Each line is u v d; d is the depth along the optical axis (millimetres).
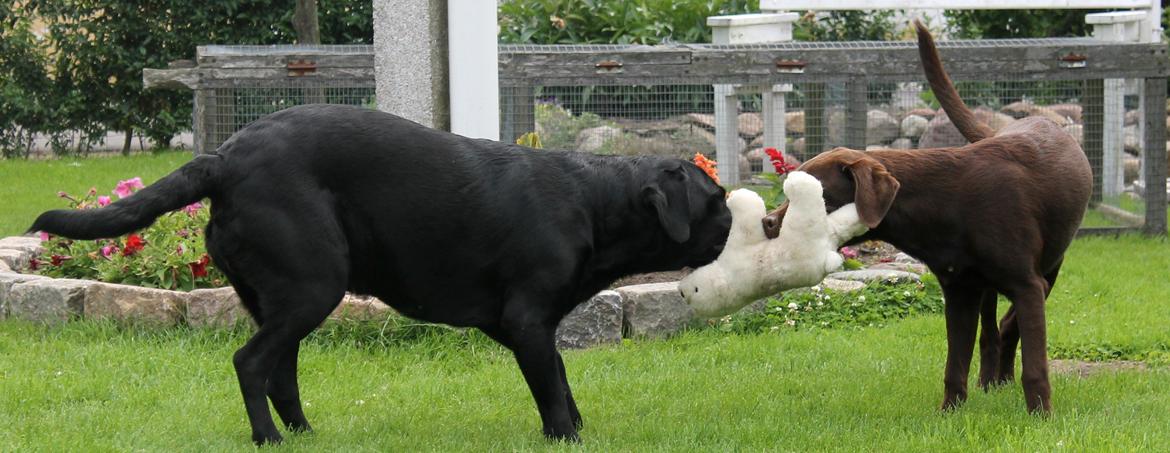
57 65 19750
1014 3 12094
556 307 5215
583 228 5238
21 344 7160
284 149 5008
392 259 5172
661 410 6059
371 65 10172
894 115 14219
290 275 4980
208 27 20078
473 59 8211
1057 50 11039
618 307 7516
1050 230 5629
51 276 8516
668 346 7406
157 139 20547
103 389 6250
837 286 8492
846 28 17594
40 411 5844
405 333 7301
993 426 5492
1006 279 5578
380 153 5094
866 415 5875
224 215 5035
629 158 5402
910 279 8758
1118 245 11039
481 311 5312
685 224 5207
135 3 19766
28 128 19906
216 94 10148
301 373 6684
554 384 5281
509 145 5355
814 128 11695
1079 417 5590
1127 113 14469
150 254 8102
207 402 6074
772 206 9195
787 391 6473
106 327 7418
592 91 11812
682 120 12039
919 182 5496
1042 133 5828
